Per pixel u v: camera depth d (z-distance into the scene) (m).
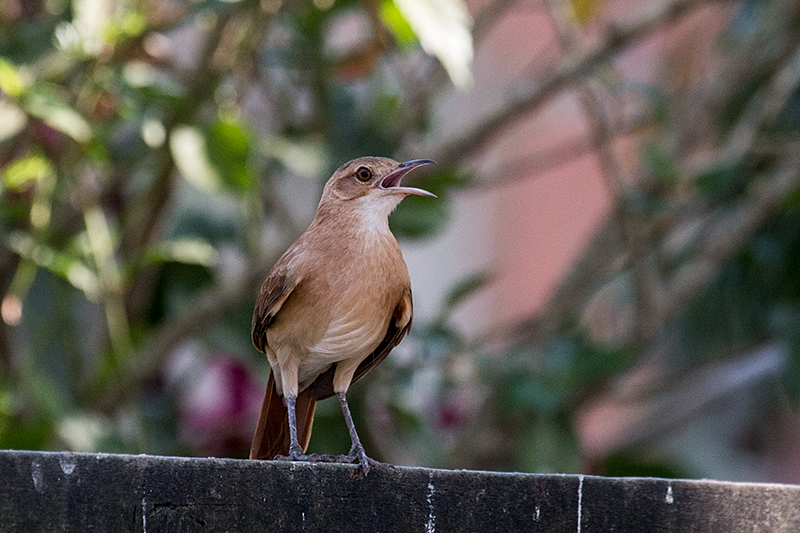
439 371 11.92
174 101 9.95
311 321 7.22
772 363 16.53
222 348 11.98
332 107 12.27
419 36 8.34
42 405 9.84
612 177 12.41
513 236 25.53
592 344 12.01
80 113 9.85
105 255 10.01
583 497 5.54
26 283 9.98
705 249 12.76
